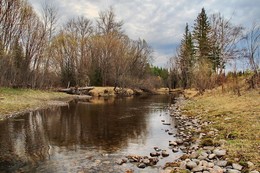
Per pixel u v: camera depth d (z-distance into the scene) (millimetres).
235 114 18469
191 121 21000
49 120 23062
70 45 70500
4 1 41656
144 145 14617
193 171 9484
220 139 13188
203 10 71188
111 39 72500
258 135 12453
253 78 31391
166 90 93875
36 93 45844
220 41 49312
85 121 22875
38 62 53281
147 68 97188
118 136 16953
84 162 11555
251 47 32125
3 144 14555
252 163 9367
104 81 72625
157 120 23516
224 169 9320
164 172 9625
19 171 10422
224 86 39625
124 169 10555
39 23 52531
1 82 43688
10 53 45000
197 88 52219
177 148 13609
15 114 25062
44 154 12781
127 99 52188
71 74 69938
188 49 78062
